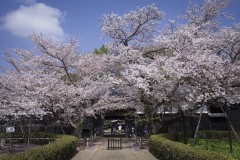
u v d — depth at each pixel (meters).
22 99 20.62
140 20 23.02
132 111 25.80
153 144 15.81
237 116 26.06
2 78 21.17
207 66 16.62
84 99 22.39
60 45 22.69
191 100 17.78
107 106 23.20
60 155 12.64
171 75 18.42
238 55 19.88
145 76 19.52
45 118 24.88
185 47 18.34
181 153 10.16
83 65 23.38
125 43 23.72
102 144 22.95
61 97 21.09
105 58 22.98
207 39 19.06
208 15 22.47
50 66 23.38
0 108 21.50
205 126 26.50
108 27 23.20
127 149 19.28
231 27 19.38
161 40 19.94
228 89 17.59
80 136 22.05
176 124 25.70
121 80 20.89
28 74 21.61
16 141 22.55
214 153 8.54
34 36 22.23
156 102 20.89
